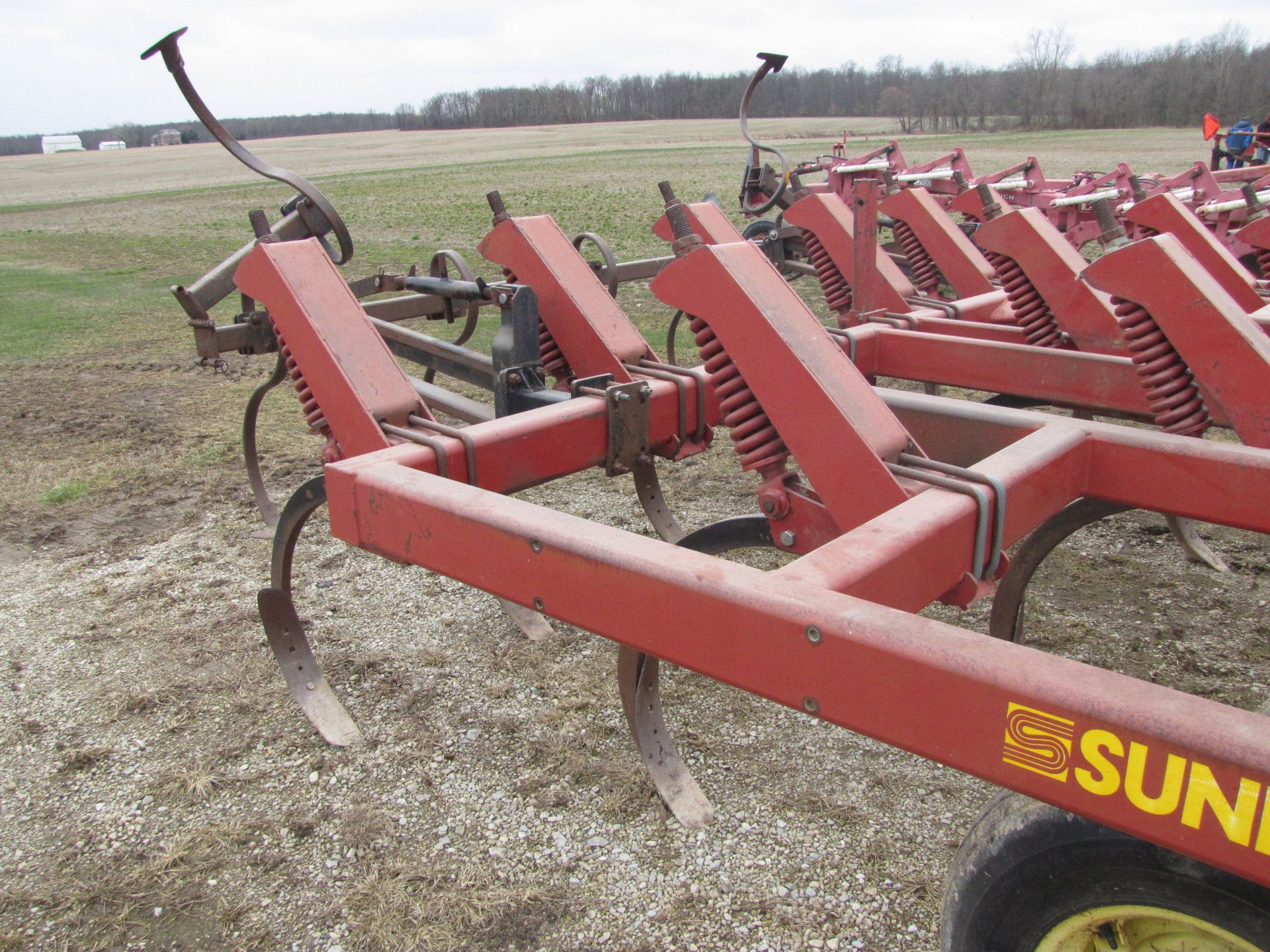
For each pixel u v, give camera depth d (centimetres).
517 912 247
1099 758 132
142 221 2572
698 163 3762
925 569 193
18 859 273
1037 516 230
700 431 336
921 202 603
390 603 420
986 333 424
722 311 237
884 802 285
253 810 290
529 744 317
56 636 397
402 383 297
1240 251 698
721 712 332
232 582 444
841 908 246
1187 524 438
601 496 538
